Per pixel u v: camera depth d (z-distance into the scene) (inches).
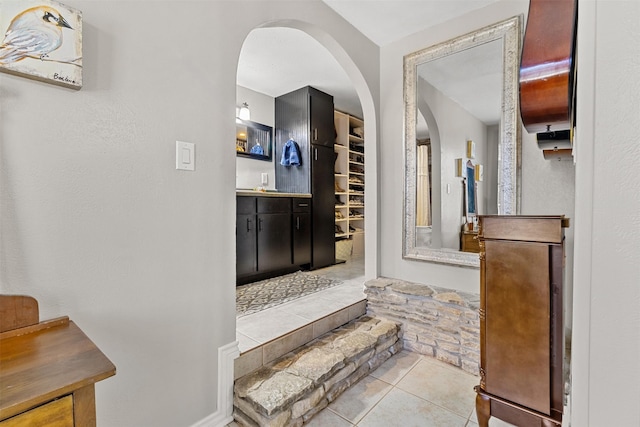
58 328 36.1
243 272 112.6
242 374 61.5
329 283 116.7
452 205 87.1
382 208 102.7
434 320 82.8
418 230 94.9
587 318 18.3
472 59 83.3
